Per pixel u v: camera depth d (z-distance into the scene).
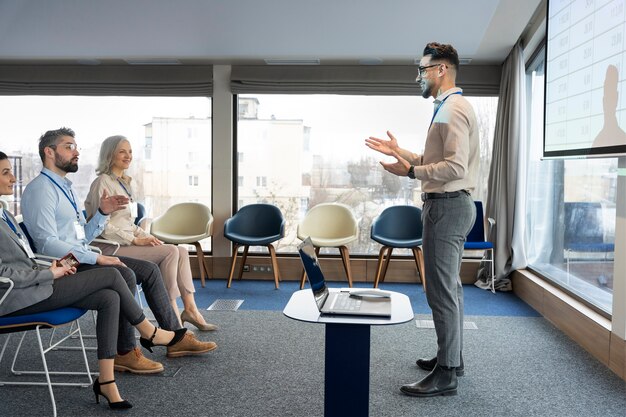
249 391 3.46
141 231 4.64
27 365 3.89
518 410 3.22
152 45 6.59
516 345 4.46
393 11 5.85
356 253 7.30
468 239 6.60
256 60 6.96
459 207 3.32
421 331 4.77
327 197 7.30
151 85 7.16
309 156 7.27
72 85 7.21
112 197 3.91
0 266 2.96
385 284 6.96
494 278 6.66
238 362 3.98
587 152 4.01
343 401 2.65
